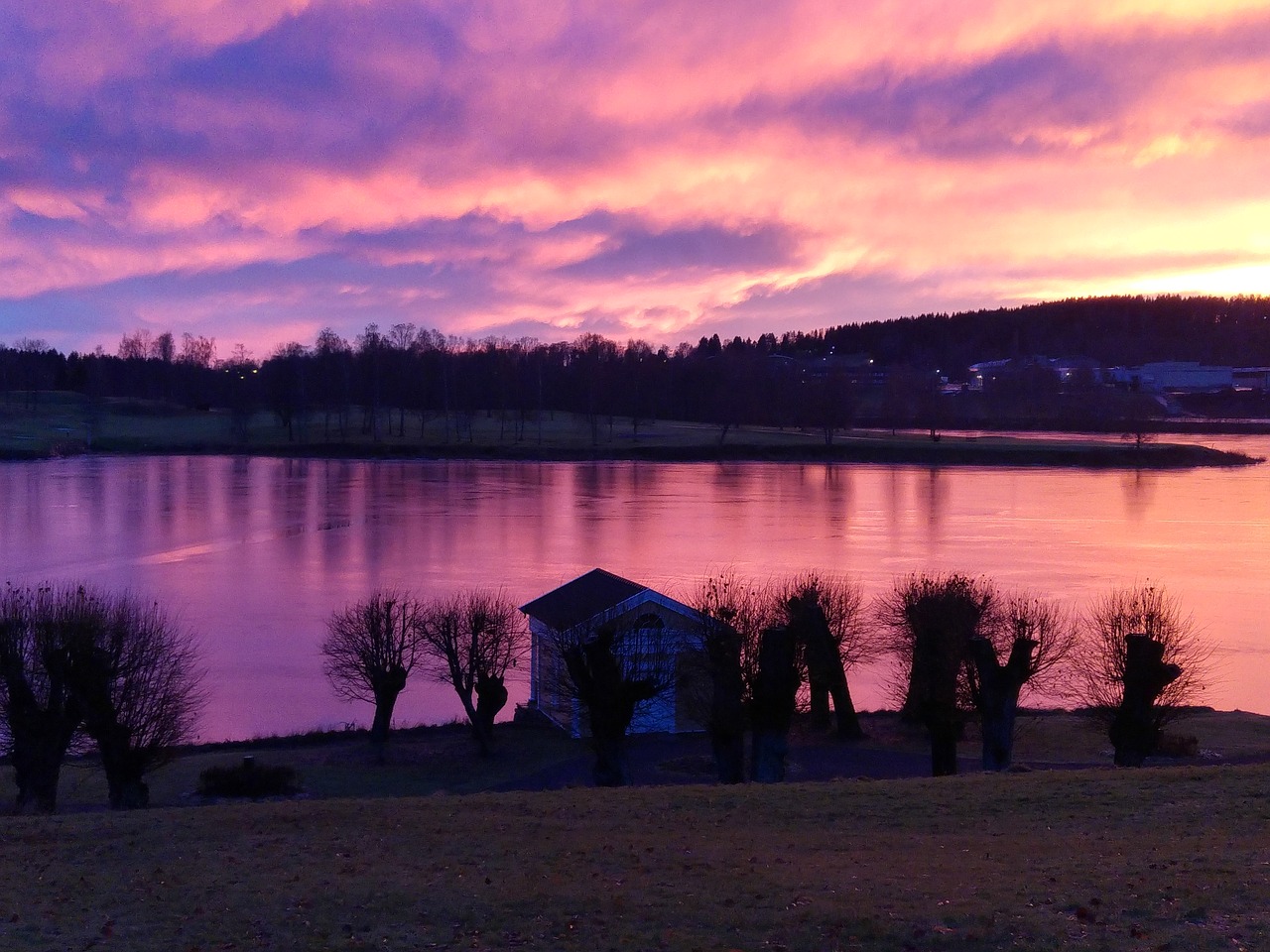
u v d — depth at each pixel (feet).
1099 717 137.69
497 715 164.96
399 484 512.22
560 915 53.62
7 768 133.49
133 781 113.19
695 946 48.70
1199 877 53.67
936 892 54.29
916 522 383.65
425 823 75.15
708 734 129.90
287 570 281.13
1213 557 302.66
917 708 142.00
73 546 322.14
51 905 57.93
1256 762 123.95
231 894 58.90
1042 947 45.57
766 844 66.80
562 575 271.69
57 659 112.78
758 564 288.10
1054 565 288.30
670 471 587.68
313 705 166.50
